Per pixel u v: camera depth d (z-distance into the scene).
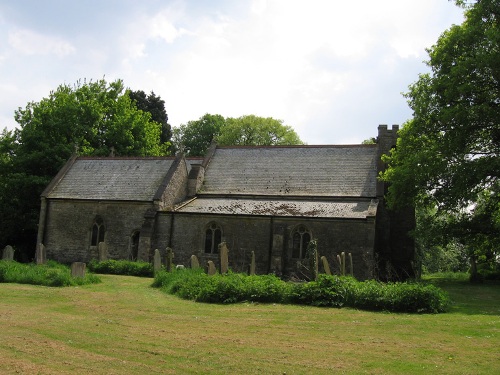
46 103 52.44
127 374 8.97
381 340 12.07
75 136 51.22
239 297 18.30
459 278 38.09
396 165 33.41
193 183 40.38
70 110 50.78
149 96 79.94
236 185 40.25
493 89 29.84
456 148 29.31
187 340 11.73
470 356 10.59
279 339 12.09
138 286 23.25
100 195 40.22
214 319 14.67
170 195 38.81
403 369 9.58
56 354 10.14
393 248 37.50
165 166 41.72
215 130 86.75
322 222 33.38
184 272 23.30
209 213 35.94
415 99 32.88
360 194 36.62
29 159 46.84
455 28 30.75
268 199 38.16
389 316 15.51
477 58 28.12
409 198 31.31
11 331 12.19
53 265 29.09
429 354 10.74
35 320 13.77
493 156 29.08
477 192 29.89
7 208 46.53
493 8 29.66
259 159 42.38
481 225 31.70
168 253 29.02
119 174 42.19
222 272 24.62
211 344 11.37
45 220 41.22
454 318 15.25
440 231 32.09
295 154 41.84
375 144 40.75
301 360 10.13
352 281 18.30
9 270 23.44
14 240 48.88
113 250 38.88
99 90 58.41
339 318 15.01
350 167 39.22
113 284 23.69
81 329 12.71
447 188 30.34
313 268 22.78
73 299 18.12
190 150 87.25
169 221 36.94
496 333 12.97
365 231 32.47
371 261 31.80
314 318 14.98
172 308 16.62
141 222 38.56
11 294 18.84
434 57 31.72
